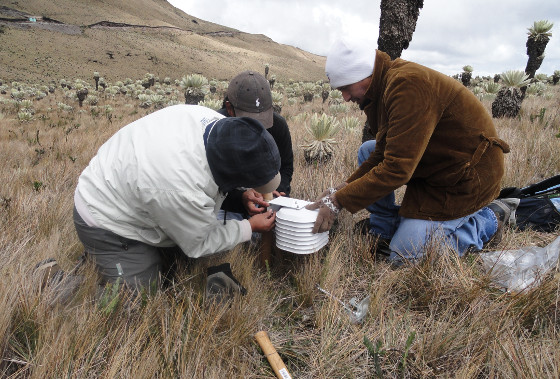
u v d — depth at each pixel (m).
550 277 2.12
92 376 1.51
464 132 2.24
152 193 1.76
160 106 22.22
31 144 7.76
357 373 1.74
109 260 2.08
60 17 154.38
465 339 1.81
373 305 2.06
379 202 2.70
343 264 2.49
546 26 10.24
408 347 1.71
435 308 2.10
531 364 1.56
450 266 2.22
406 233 2.48
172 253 2.39
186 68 131.25
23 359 1.59
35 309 1.72
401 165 2.10
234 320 1.89
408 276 2.30
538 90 13.45
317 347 1.88
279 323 2.06
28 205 3.20
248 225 2.17
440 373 1.72
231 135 1.69
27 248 2.46
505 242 2.69
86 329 1.63
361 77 2.25
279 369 1.68
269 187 1.84
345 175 3.89
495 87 12.10
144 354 1.56
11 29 110.81
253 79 2.41
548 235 2.79
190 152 1.75
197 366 1.58
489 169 2.33
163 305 1.91
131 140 1.89
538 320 1.95
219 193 1.93
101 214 1.97
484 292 2.11
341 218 2.93
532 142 4.73
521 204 2.99
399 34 4.16
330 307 2.06
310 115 11.18
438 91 2.13
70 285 1.96
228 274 2.07
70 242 2.61
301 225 2.18
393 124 2.13
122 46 131.25
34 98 27.11
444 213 2.41
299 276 2.30
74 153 6.59
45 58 92.88
